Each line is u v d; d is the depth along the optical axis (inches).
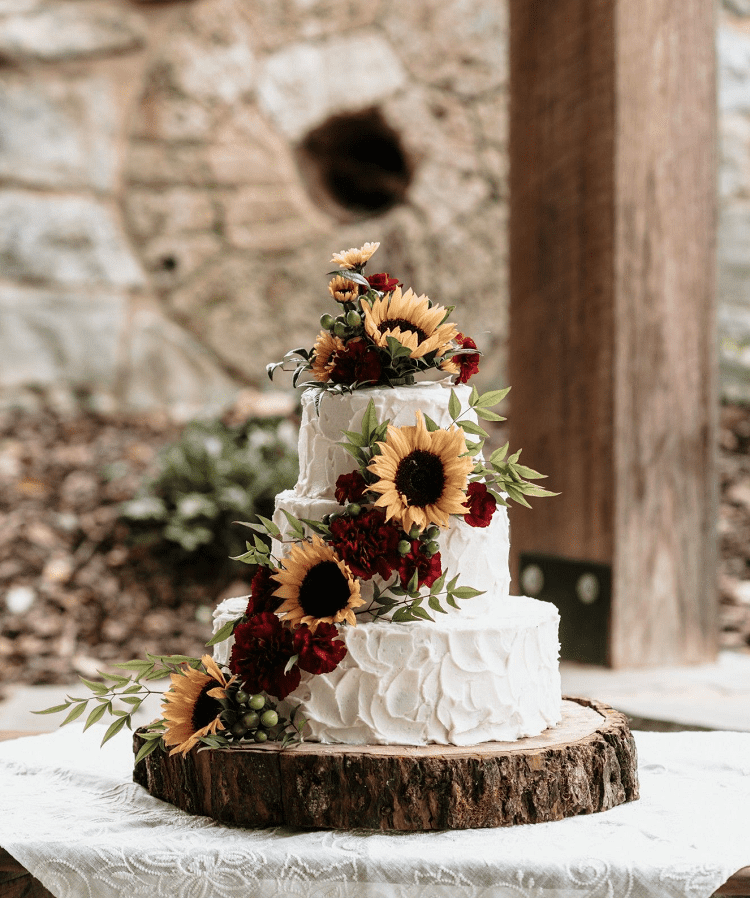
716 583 138.0
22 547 179.3
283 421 198.8
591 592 136.1
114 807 61.5
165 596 172.9
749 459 210.4
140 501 182.9
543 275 145.1
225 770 57.7
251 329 233.1
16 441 213.2
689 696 118.1
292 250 231.9
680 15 133.2
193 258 232.8
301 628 58.4
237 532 179.3
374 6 228.8
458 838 54.9
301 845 53.9
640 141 132.6
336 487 63.4
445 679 59.7
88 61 230.1
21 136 228.8
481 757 56.6
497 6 230.4
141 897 52.3
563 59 139.6
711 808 60.1
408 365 65.1
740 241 230.8
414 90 230.1
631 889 49.9
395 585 61.4
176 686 60.4
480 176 232.1
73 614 166.1
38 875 52.6
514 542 151.8
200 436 193.8
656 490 135.0
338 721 60.1
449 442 60.2
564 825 57.1
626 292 133.1
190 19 229.3
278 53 230.1
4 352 228.4
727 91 231.3
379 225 231.0
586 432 137.6
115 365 232.2
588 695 118.4
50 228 229.9
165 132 231.3
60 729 84.3
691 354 136.5
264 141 231.3
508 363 153.9
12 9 227.6
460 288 231.5
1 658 153.0
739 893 50.8
